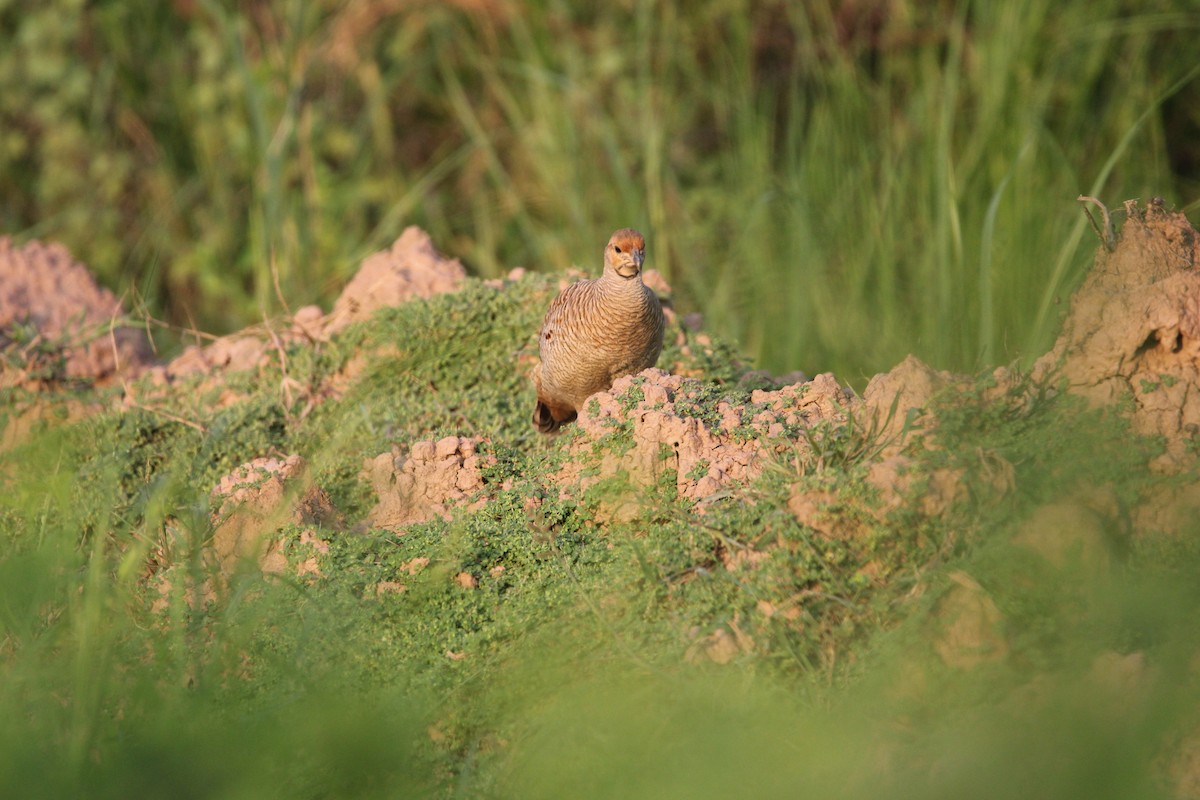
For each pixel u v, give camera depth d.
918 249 22.44
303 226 26.08
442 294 17.36
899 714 9.48
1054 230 20.73
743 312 23.70
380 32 29.16
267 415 15.80
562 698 10.03
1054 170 23.08
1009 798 8.50
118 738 10.07
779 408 12.83
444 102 29.31
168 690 10.44
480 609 11.34
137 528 13.60
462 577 11.59
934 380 11.53
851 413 11.54
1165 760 8.85
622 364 14.65
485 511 12.37
